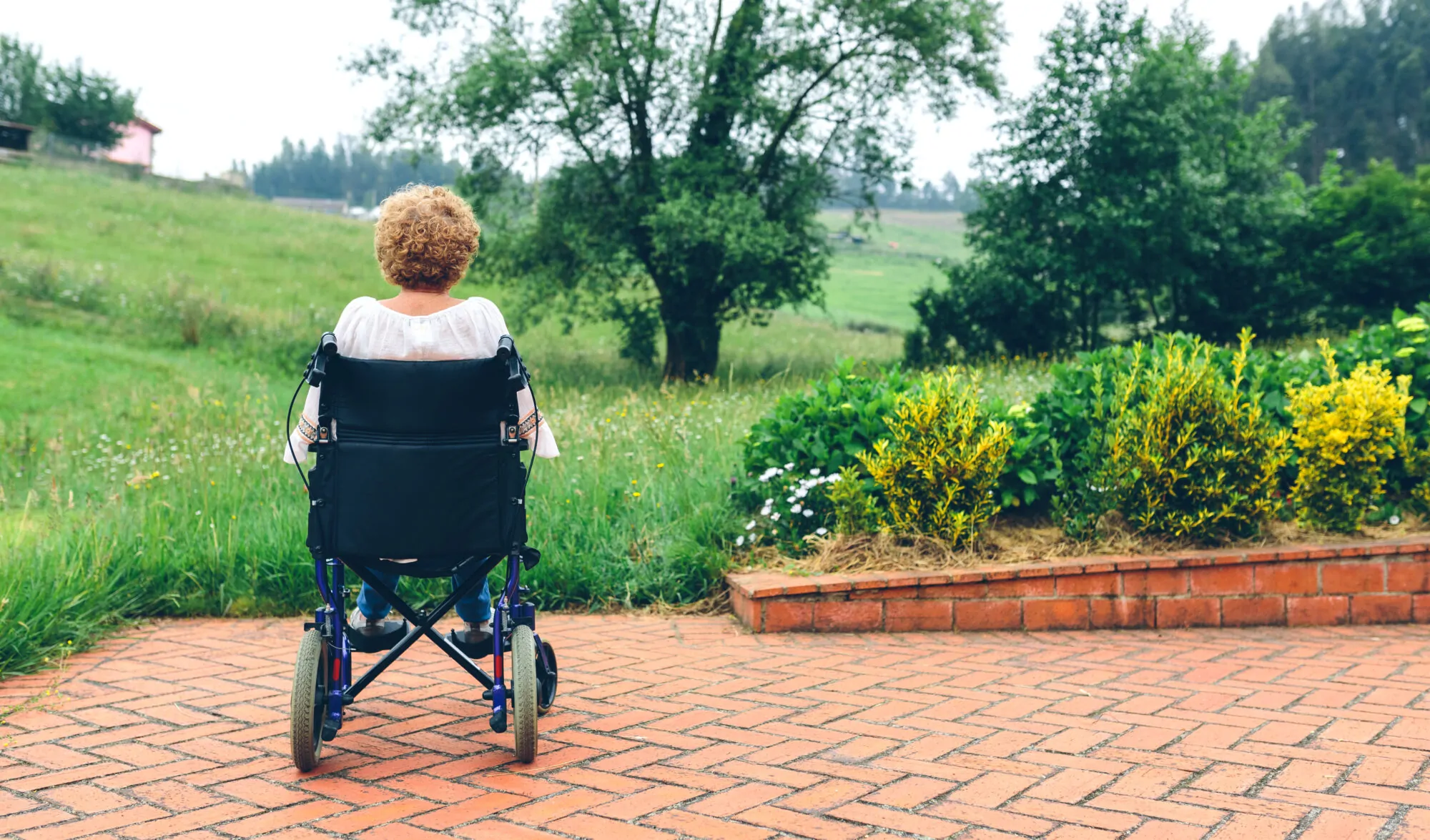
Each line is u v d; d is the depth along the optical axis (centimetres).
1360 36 10306
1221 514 559
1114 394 614
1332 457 575
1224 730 354
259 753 332
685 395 1334
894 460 572
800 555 602
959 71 2183
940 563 562
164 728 360
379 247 325
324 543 303
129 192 4059
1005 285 2198
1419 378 633
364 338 315
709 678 436
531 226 2198
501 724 320
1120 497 570
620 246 2133
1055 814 277
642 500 672
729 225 1959
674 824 271
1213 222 2238
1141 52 2203
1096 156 2245
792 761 325
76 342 1802
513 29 2045
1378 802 282
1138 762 321
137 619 546
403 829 266
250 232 3691
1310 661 459
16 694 404
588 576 593
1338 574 549
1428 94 9462
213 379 1605
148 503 670
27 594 475
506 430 307
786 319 3709
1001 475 598
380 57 2045
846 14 2106
